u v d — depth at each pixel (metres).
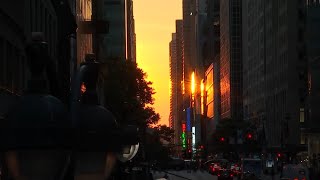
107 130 4.83
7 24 27.16
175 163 124.19
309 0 113.56
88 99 5.06
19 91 29.47
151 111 69.00
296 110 121.50
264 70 152.50
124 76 66.50
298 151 119.44
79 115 4.62
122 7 135.88
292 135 120.94
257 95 164.62
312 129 105.06
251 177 60.69
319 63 105.06
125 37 153.50
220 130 173.50
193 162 124.00
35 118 4.32
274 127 135.88
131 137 5.04
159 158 97.00
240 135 148.88
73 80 4.85
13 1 29.09
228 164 104.81
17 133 4.28
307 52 113.31
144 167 43.91
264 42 153.12
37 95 4.49
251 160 66.00
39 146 4.29
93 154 4.79
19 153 4.30
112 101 57.97
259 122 152.50
